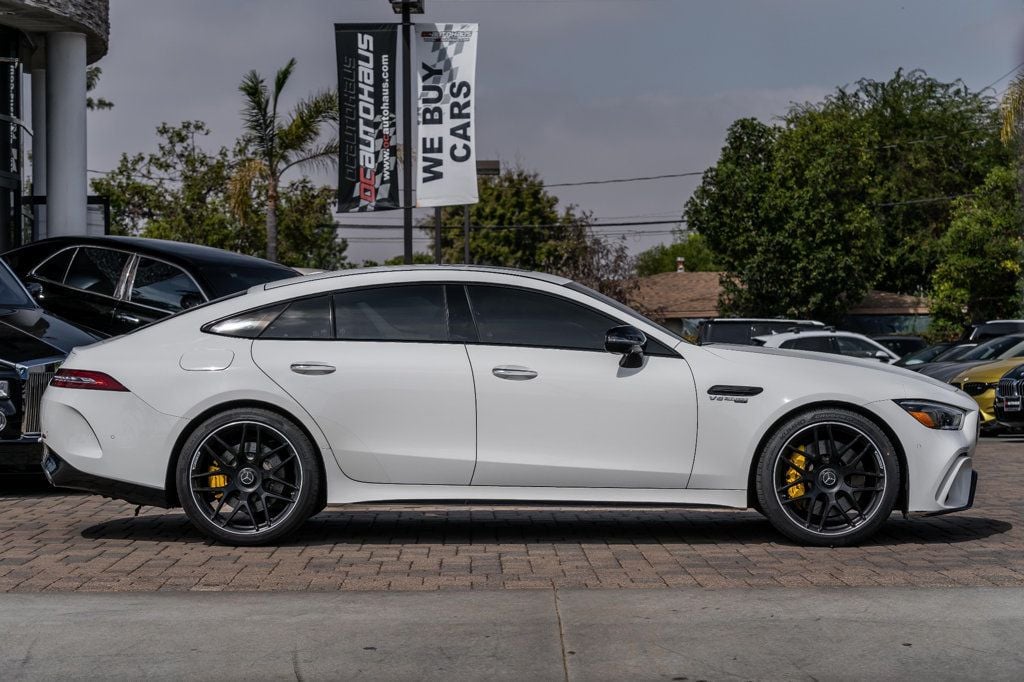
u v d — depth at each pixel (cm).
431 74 2025
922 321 5206
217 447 646
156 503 650
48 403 666
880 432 638
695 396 640
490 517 773
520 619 474
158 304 1162
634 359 644
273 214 3228
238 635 452
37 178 2241
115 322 1169
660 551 639
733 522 750
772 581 549
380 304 659
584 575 568
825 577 558
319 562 603
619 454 641
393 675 403
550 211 6269
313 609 492
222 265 1203
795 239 4644
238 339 653
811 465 644
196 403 641
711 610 488
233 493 648
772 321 2098
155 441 643
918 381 657
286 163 3231
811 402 639
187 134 4744
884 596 511
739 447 640
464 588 539
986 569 574
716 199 4844
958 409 652
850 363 665
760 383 641
